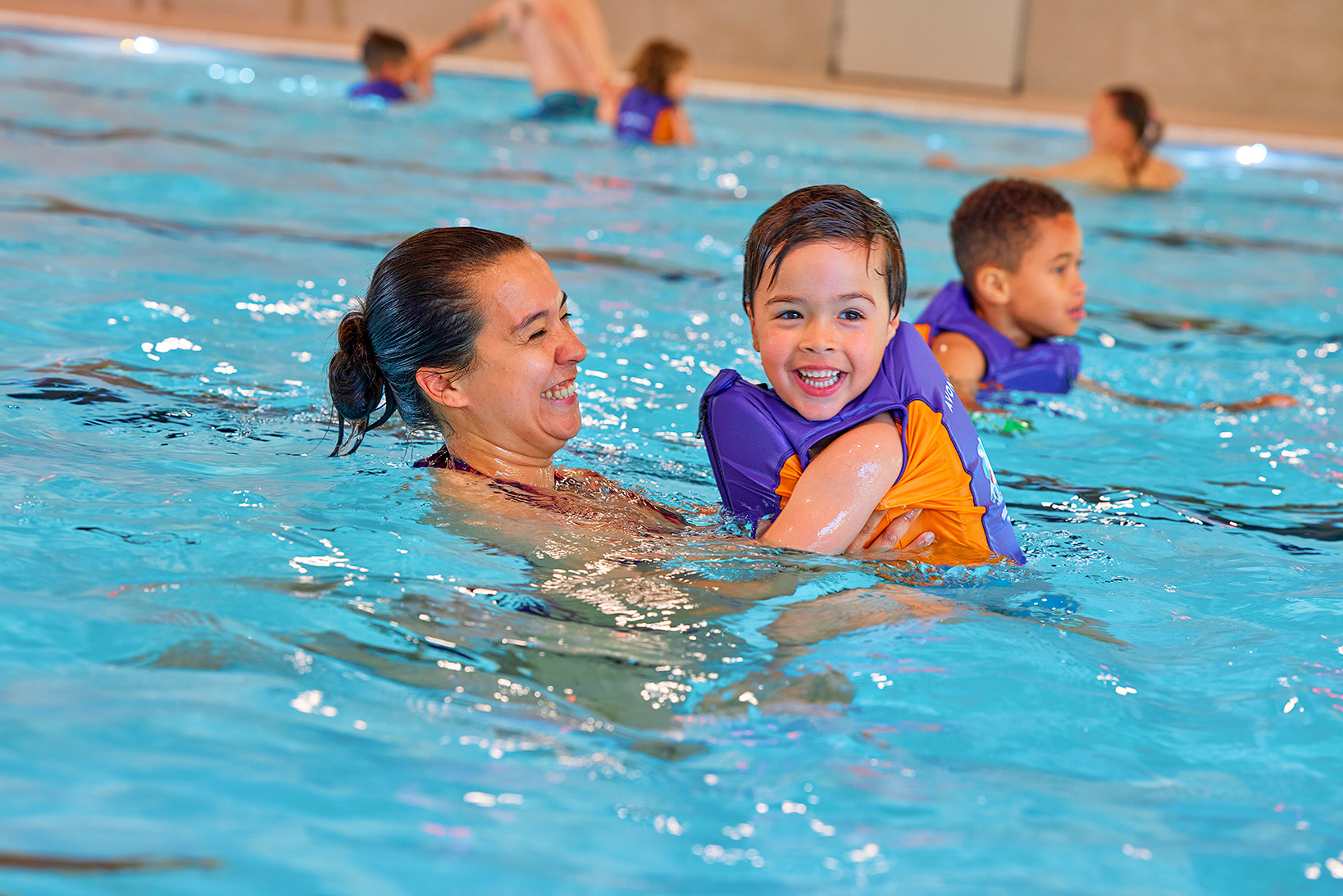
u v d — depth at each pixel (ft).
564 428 6.64
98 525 5.91
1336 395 10.77
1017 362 9.99
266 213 14.98
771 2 47.01
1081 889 3.75
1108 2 46.50
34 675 4.48
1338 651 5.62
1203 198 23.15
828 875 3.72
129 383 8.38
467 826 3.79
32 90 23.38
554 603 5.51
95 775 3.82
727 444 6.51
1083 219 19.97
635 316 11.60
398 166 19.30
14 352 8.73
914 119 34.47
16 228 12.59
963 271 10.39
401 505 6.38
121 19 38.34
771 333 6.19
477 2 45.80
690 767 4.34
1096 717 4.88
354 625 5.14
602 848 3.75
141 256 12.01
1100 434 9.27
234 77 28.99
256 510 6.23
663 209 17.61
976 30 47.09
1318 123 44.80
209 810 3.70
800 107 34.58
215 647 4.83
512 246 6.56
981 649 5.34
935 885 3.71
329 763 4.07
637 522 6.52
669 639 5.27
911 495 6.24
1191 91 46.78
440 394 6.49
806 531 6.09
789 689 4.92
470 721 4.49
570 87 26.35
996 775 4.42
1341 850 4.05
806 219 6.08
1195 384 11.07
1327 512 7.82
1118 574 6.54
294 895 3.34
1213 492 8.14
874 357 6.19
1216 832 4.13
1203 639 5.72
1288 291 15.30
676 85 24.62
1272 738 4.81
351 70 32.63
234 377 8.75
